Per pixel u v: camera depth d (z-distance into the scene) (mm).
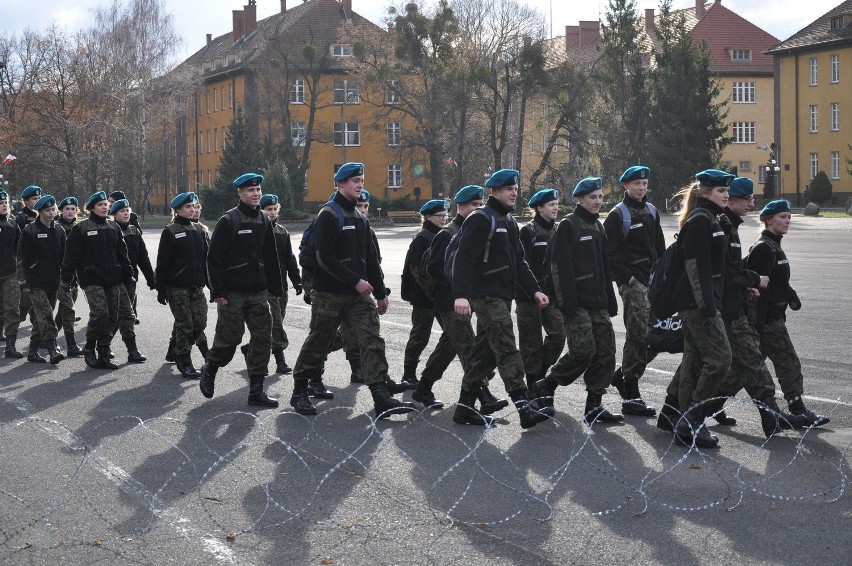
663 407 8508
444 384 10961
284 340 12102
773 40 91438
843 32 72375
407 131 73125
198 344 12156
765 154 90812
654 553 5469
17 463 7656
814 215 58500
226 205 74812
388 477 7102
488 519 6113
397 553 5527
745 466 7309
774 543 5613
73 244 12336
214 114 98312
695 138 70312
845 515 6121
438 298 9453
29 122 78750
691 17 98125
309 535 5863
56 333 13148
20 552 5652
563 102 68062
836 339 13734
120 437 8461
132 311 13117
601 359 9000
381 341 9250
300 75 80312
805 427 8477
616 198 72062
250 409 9703
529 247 10133
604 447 7941
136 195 82812
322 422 9047
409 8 68188
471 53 66812
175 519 6195
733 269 8312
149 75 80125
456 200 9633
